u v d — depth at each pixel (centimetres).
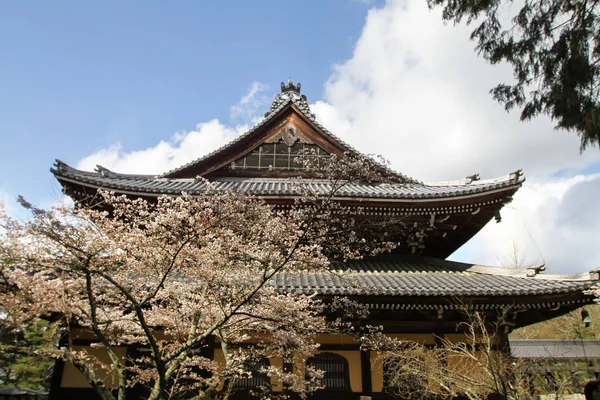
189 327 851
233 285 768
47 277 688
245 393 1133
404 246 1612
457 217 1535
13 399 1652
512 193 1440
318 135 1848
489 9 867
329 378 1170
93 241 639
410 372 1067
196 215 668
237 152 1823
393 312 1227
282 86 2102
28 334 1222
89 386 1138
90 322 666
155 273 796
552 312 1230
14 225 606
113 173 1591
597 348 2816
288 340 852
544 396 1211
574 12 791
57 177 1302
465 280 1291
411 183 1736
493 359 1038
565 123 795
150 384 1141
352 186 1639
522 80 852
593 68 761
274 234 721
